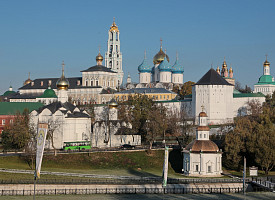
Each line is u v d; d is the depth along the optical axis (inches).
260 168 6624.0
